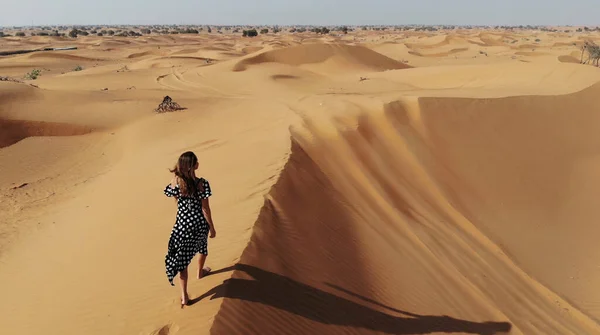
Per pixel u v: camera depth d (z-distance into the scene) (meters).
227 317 5.15
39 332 6.11
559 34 151.50
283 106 19.14
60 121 23.03
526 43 107.81
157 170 13.60
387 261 8.51
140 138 20.38
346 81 44.12
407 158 14.74
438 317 7.43
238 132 16.28
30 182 16.39
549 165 16.91
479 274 9.99
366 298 7.05
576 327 9.30
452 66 42.81
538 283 10.68
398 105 17.16
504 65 37.69
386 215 10.77
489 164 16.00
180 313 5.31
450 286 8.71
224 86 42.28
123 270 7.05
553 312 9.62
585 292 11.03
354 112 16.05
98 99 29.17
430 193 13.53
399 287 7.82
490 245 11.84
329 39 122.44
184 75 50.28
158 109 26.09
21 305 7.30
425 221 11.64
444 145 16.20
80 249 9.04
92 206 12.45
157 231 8.36
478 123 17.77
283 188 9.09
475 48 96.00
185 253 5.29
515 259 11.68
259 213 7.65
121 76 50.03
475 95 21.89
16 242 11.10
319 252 7.56
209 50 86.88
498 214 13.86
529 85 29.16
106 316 5.84
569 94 20.64
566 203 15.26
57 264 8.68
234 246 6.63
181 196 5.24
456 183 14.67
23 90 27.80
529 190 15.41
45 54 75.06
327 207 9.49
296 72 50.84
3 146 20.44
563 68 30.94
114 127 23.61
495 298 9.17
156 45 115.00
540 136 18.20
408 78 42.53
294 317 5.70
